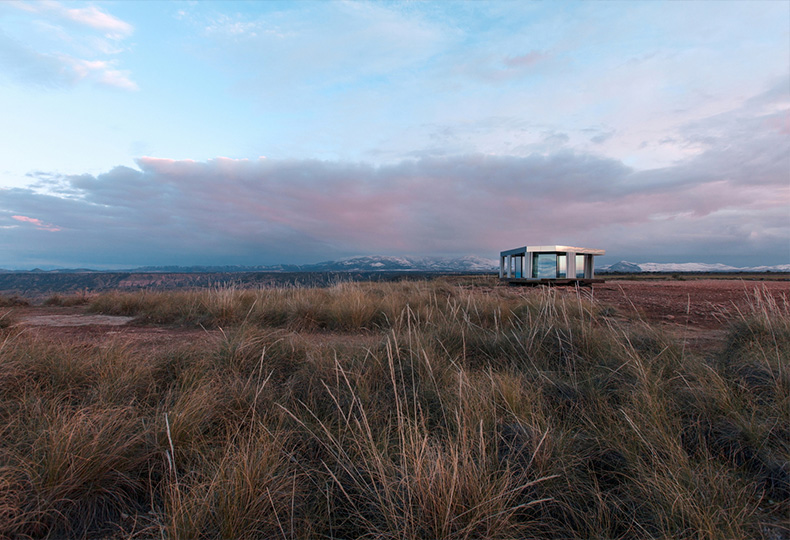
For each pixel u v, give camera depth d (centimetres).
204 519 210
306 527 217
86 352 470
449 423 316
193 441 282
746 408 324
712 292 1797
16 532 212
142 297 1176
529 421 307
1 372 365
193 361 457
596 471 268
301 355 521
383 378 424
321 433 307
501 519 209
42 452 254
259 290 1207
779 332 507
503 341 545
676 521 211
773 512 221
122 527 224
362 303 925
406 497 228
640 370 372
